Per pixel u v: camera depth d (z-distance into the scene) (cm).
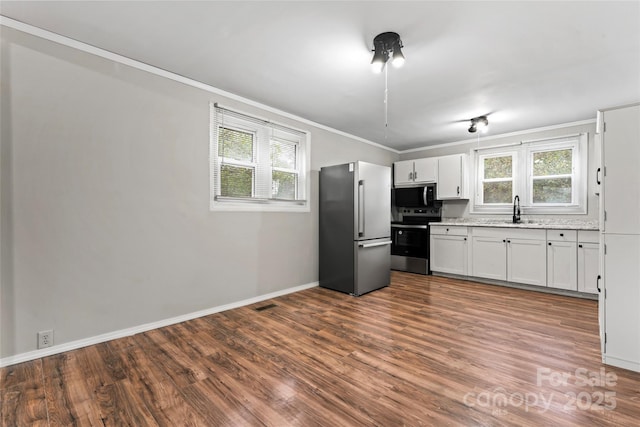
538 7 176
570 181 411
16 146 196
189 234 279
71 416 147
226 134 315
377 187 387
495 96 313
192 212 282
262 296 340
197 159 286
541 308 311
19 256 197
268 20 192
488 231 418
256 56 238
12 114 194
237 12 185
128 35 211
